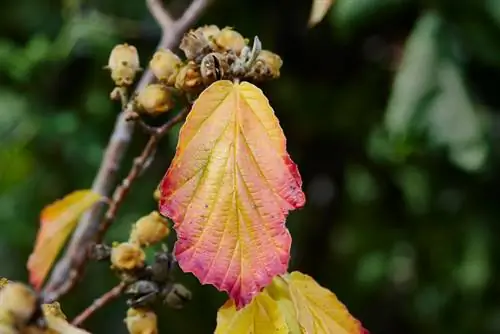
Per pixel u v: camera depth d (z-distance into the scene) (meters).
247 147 0.65
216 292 1.13
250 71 0.67
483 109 1.03
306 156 1.21
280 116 1.16
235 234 0.65
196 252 0.65
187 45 0.68
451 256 1.14
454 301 1.16
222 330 0.66
